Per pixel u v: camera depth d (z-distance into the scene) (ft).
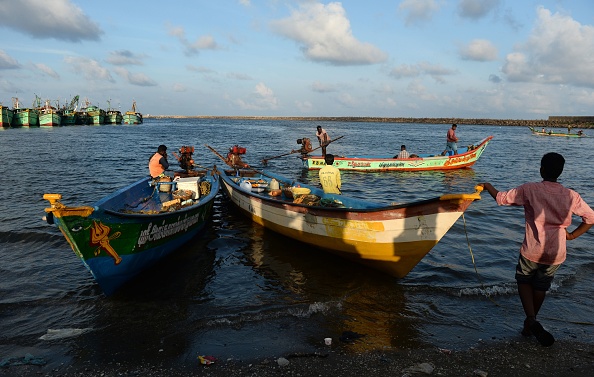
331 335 16.63
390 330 17.07
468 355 15.28
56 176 54.34
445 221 18.99
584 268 24.03
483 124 431.02
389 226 21.06
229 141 133.80
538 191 14.85
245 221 33.81
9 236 27.91
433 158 65.51
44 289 20.54
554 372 14.33
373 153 99.86
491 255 26.09
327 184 29.19
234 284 21.65
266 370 14.15
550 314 18.58
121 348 15.48
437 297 20.20
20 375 13.74
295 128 259.60
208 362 14.44
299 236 26.94
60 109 266.57
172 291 20.71
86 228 17.67
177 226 25.12
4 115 182.91
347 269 23.93
